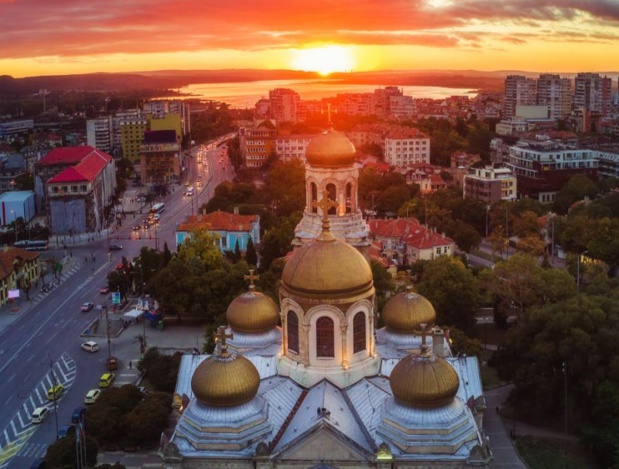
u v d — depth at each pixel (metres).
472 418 82.69
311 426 77.25
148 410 116.62
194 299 174.38
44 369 153.12
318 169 131.62
